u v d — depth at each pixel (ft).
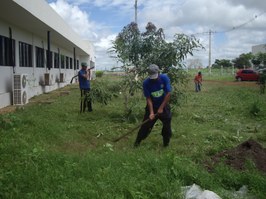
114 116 39.96
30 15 48.16
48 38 66.08
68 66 120.06
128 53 39.63
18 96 50.08
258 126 35.45
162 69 39.24
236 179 17.12
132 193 14.64
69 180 16.02
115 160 19.42
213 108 49.32
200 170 18.22
